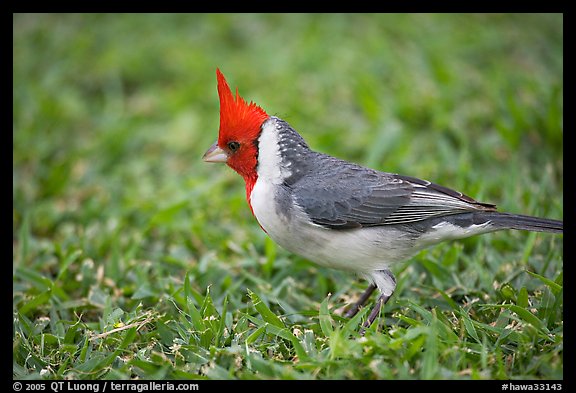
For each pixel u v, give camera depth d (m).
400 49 17.02
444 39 17.02
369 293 9.45
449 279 9.83
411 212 8.80
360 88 14.80
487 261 10.21
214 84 16.05
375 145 13.01
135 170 13.82
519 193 11.63
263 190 9.00
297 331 8.40
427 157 13.20
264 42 17.59
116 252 10.64
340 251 8.92
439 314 8.39
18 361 8.40
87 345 8.33
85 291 10.20
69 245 11.23
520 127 13.23
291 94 15.21
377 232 8.82
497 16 18.55
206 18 18.88
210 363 7.65
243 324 8.47
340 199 8.77
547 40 17.41
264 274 10.52
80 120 15.69
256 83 15.96
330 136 13.55
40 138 14.87
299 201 8.81
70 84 16.80
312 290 10.18
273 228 9.02
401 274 10.19
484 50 16.88
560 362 7.45
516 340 7.95
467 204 8.84
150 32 18.50
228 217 12.23
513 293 8.95
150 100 16.00
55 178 13.23
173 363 7.95
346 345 7.44
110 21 19.09
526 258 9.86
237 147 9.19
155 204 12.52
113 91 16.36
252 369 7.60
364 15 18.72
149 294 9.68
